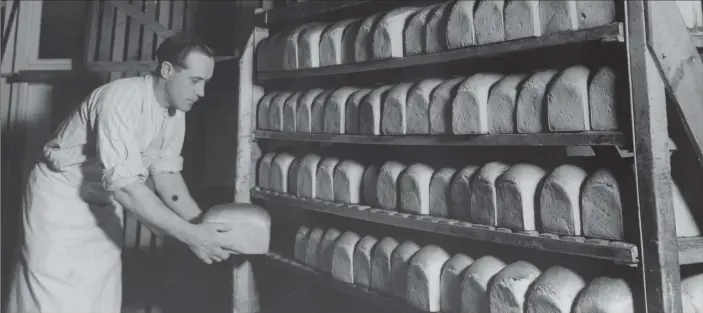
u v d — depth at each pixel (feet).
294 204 6.34
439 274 4.66
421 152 6.00
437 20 4.66
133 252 8.66
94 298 5.99
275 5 7.59
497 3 4.12
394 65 5.07
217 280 8.78
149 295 8.68
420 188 4.92
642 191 3.29
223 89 8.78
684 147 3.91
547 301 3.67
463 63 5.36
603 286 3.49
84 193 5.85
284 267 6.71
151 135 5.77
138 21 8.86
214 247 5.58
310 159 6.30
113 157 5.15
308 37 6.11
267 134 6.93
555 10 3.75
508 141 4.06
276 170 6.79
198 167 8.75
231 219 5.82
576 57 4.63
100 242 6.07
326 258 6.05
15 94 8.89
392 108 5.11
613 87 3.45
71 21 9.53
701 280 3.91
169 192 6.40
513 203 4.05
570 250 3.60
